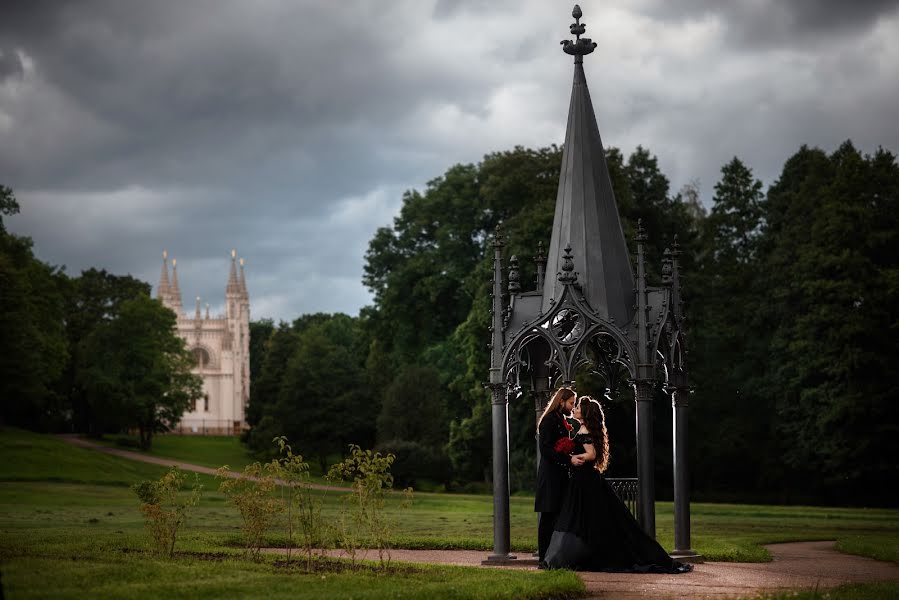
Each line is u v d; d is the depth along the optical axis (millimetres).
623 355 18453
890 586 14180
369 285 81375
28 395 82062
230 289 168750
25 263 90562
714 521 35188
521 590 12867
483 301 58500
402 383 77188
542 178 62250
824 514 40125
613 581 14938
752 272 73562
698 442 66000
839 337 57344
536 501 16641
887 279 56594
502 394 19062
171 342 107688
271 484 16625
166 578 13242
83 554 16062
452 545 22516
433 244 78438
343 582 13273
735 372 67688
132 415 101438
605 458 16578
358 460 16625
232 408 164750
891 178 60438
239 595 11984
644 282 18641
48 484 55625
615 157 59312
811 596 12789
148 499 17406
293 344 118312
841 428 57406
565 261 18734
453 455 63844
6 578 12383
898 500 61156
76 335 120312
